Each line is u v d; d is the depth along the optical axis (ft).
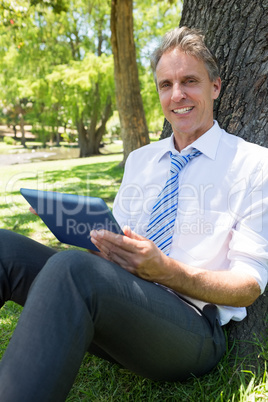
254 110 6.51
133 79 33.81
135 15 65.98
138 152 6.15
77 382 5.73
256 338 5.44
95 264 3.96
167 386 5.20
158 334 4.24
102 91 72.95
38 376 3.43
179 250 5.22
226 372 5.09
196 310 4.90
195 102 5.48
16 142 112.78
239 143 5.32
